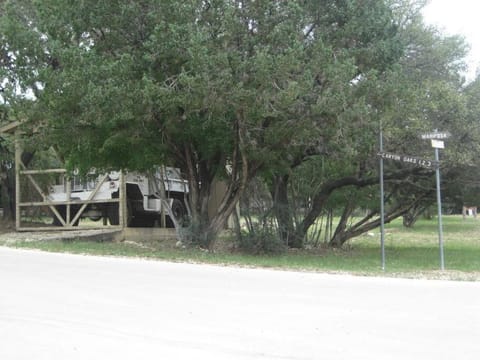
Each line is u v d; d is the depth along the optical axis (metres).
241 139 16.20
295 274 12.03
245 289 10.00
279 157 18.23
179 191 25.12
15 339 6.70
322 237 25.77
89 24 15.25
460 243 29.00
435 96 19.11
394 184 23.17
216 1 14.65
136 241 20.84
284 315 8.11
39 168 24.62
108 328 7.22
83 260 13.01
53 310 8.08
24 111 15.90
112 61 14.70
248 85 14.43
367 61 16.28
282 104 13.95
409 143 19.31
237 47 15.03
